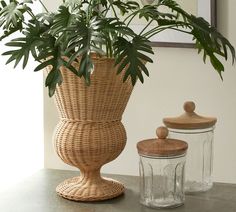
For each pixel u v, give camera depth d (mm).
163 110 1942
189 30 1857
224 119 1894
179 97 1923
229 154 1906
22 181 1747
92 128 1479
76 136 1477
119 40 1328
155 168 1520
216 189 1665
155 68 1928
